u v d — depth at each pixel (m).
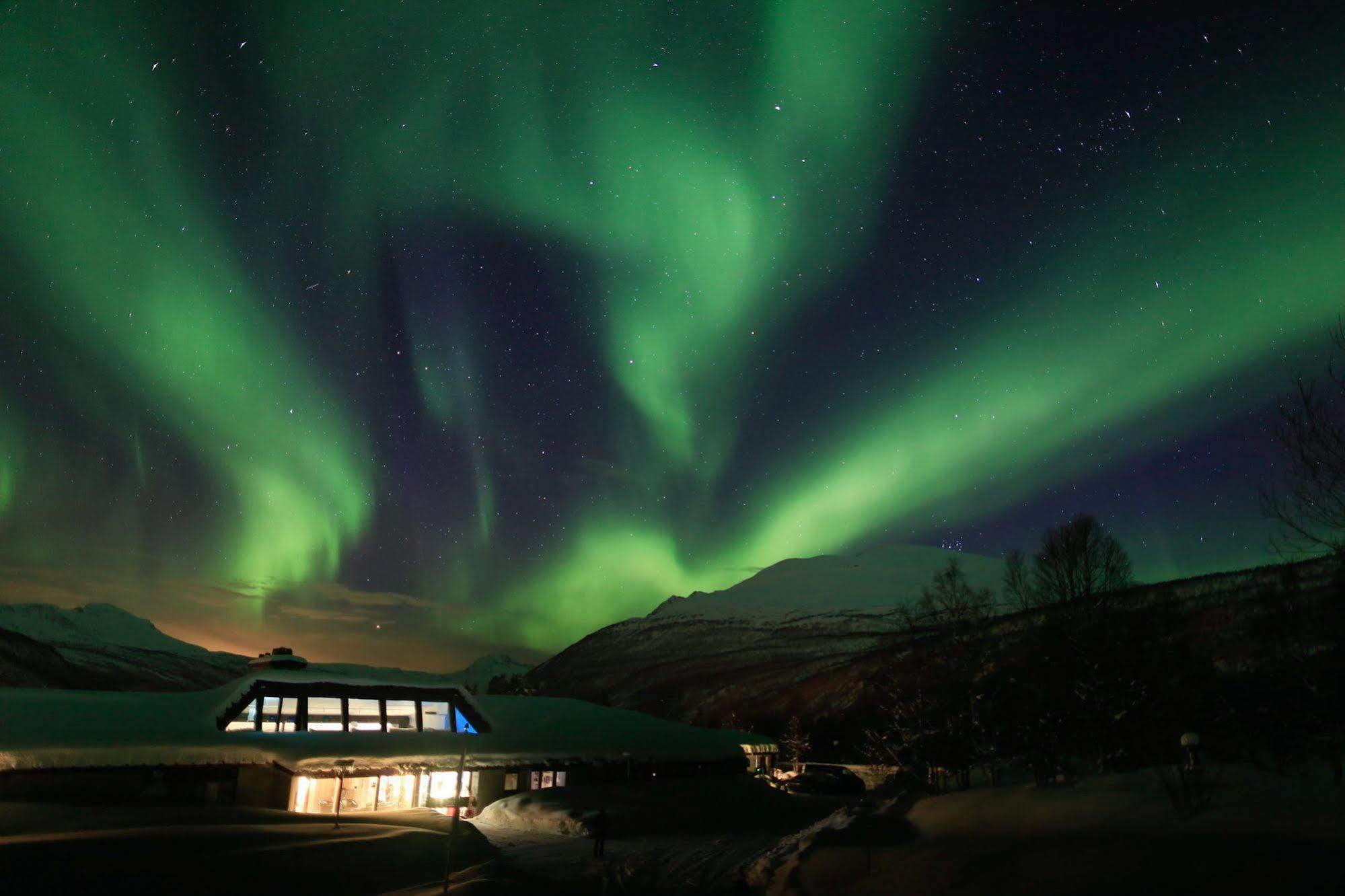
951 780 40.56
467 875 19.69
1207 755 25.42
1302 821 15.48
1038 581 31.34
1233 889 11.68
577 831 30.19
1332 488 14.98
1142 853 14.33
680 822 33.72
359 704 34.81
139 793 25.19
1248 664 24.98
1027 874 14.70
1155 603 29.05
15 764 22.84
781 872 20.08
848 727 68.69
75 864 15.26
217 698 31.70
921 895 15.30
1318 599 21.39
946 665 38.34
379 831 22.08
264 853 17.80
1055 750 28.77
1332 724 21.16
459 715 37.81
